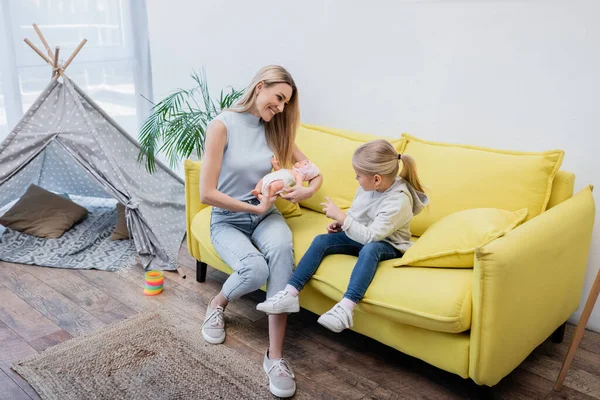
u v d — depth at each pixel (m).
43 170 3.37
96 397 1.79
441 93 2.43
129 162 2.92
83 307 2.36
